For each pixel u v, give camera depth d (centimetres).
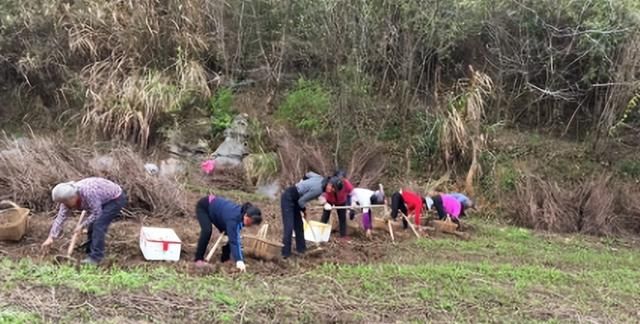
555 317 686
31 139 1218
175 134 1317
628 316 713
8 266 668
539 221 1221
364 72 1432
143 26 1371
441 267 830
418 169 1370
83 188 696
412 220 1058
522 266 888
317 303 658
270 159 1291
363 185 1278
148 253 746
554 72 1427
